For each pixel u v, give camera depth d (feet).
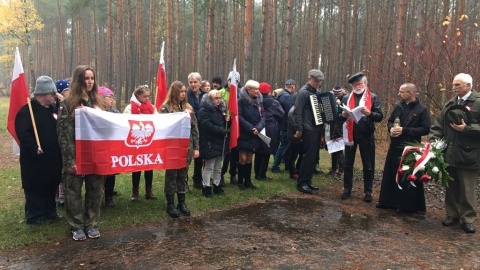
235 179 25.50
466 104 17.98
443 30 33.06
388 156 21.08
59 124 15.60
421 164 18.12
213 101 21.31
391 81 41.50
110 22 92.48
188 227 17.63
